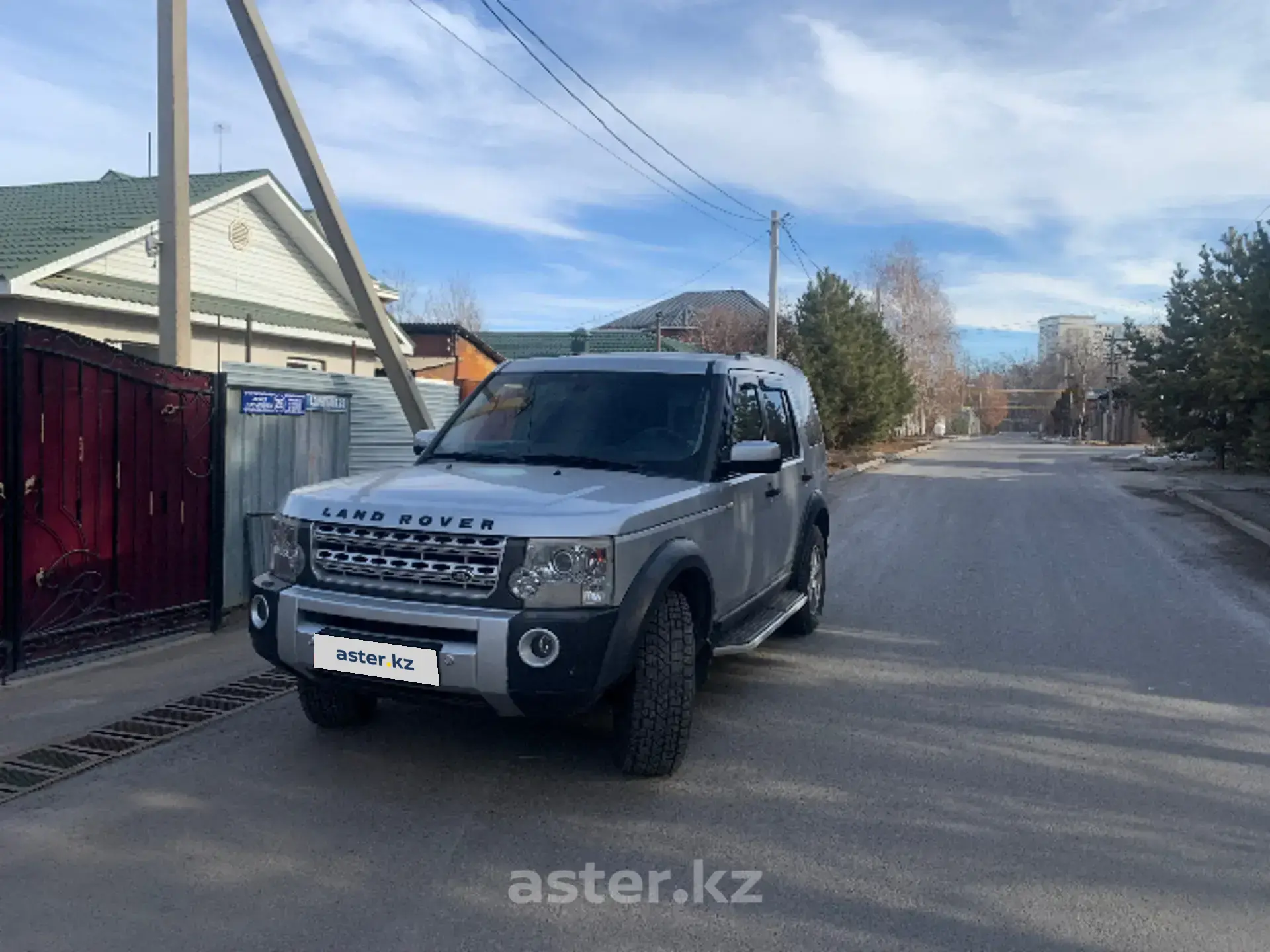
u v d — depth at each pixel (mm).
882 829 4492
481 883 3934
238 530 9109
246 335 15672
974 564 12125
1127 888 3961
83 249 12859
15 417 6461
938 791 4953
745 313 56656
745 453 5645
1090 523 16797
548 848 4254
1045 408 109750
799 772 5180
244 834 4344
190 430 7965
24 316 12570
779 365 7734
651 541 4801
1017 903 3828
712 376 6184
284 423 9641
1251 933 3633
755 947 3500
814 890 3916
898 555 12859
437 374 26500
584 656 4434
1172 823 4598
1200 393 29797
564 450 5895
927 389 64688
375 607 4578
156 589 7703
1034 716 6180
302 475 9914
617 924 3639
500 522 4523
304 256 18031
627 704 4902
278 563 5020
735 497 5941
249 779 4973
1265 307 18516
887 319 59781
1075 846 4348
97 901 3762
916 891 3922
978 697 6570
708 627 5367
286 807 4645
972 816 4645
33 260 12375
